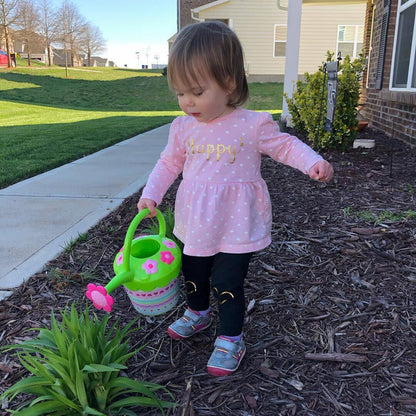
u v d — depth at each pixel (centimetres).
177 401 166
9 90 2348
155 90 2473
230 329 182
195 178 178
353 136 607
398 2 680
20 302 234
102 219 359
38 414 141
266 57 2284
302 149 173
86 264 278
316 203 378
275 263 271
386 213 339
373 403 163
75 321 164
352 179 452
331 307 225
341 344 197
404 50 658
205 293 200
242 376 179
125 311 228
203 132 177
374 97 846
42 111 1711
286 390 171
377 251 279
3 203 409
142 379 178
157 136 876
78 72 3475
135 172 540
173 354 195
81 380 142
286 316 219
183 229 182
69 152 686
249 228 176
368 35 912
